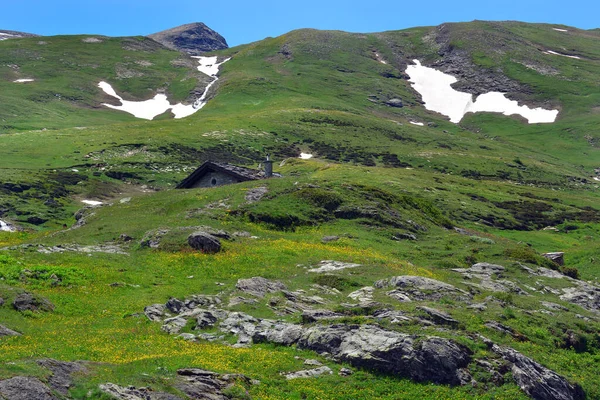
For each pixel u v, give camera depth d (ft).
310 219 187.32
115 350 78.74
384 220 194.29
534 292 142.20
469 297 116.26
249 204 188.44
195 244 141.49
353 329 87.04
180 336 90.22
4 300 93.50
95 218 191.42
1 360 61.77
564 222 351.05
